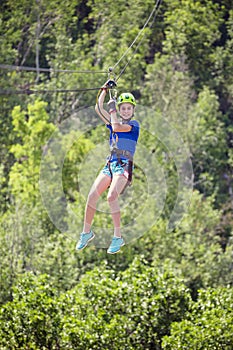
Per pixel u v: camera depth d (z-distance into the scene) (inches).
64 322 1156.5
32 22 2023.9
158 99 1939.0
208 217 1712.6
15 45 2052.2
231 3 2161.7
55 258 1531.7
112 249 598.2
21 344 1185.4
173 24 2046.0
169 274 1229.1
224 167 2003.0
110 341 1119.0
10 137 1924.2
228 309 1154.0
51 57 2081.7
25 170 1716.3
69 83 1964.8
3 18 2017.7
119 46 2012.8
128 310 1169.4
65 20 2038.6
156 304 1162.0
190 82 2026.3
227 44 2111.2
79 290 1246.9
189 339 1094.4
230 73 2075.5
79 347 1122.7
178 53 2058.3
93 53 2053.4
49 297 1222.9
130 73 1968.5
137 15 2033.7
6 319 1200.2
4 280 1455.5
